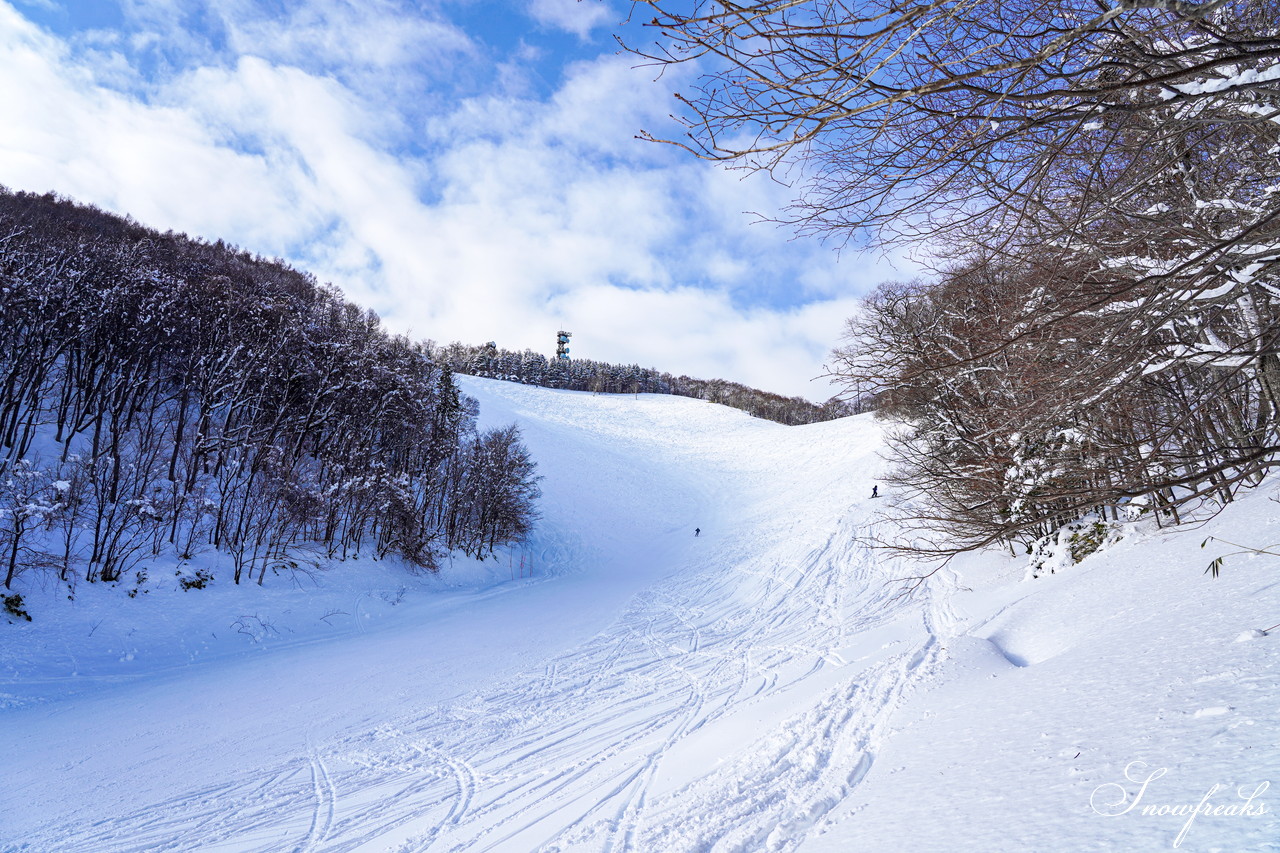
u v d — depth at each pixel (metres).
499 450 40.69
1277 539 5.74
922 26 1.67
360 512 30.55
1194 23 2.30
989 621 9.59
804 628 16.55
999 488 4.53
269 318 32.53
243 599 22.00
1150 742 2.91
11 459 23.56
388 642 19.81
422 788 8.55
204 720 12.27
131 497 23.20
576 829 5.74
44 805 8.62
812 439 74.44
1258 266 2.34
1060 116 2.15
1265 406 4.53
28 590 17.78
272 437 29.61
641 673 14.06
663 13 1.88
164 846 7.50
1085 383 2.98
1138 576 7.25
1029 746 3.55
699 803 5.27
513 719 11.39
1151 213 2.96
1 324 24.92
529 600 27.77
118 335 27.55
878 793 3.94
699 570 30.89
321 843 7.29
